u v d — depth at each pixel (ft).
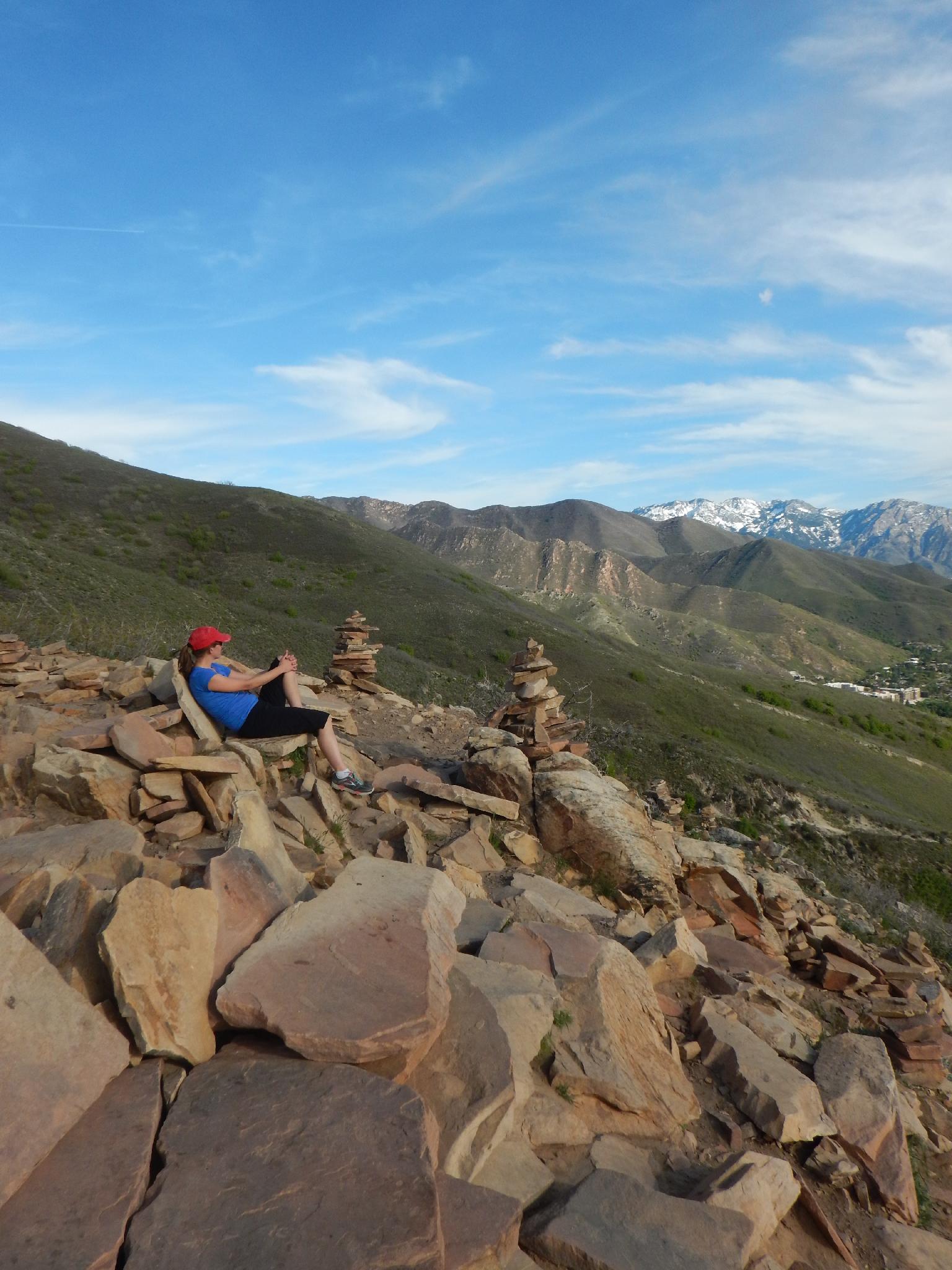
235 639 149.89
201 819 15.98
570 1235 8.54
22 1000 7.57
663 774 138.41
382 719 39.73
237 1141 7.32
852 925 29.01
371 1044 8.72
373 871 13.17
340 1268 6.06
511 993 12.35
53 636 43.47
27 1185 6.52
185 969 9.25
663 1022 14.71
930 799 221.46
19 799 16.05
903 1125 14.19
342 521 351.25
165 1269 5.90
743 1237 8.91
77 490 302.45
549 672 27.22
